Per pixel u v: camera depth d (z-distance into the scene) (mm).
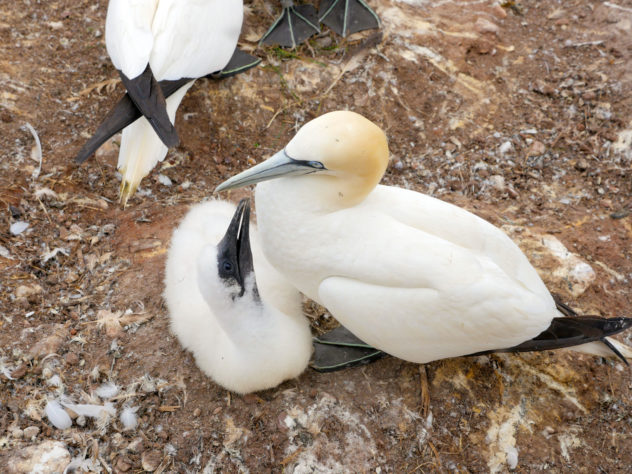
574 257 1662
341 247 1396
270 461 1441
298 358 1467
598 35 1984
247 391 1474
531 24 2016
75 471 1416
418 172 1808
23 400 1457
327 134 1345
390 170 1803
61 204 1650
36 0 1876
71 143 1724
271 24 1901
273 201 1409
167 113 1543
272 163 1370
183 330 1485
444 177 1807
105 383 1481
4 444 1424
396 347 1431
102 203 1670
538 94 1911
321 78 1845
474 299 1368
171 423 1459
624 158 1824
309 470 1438
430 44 1904
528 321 1389
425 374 1508
